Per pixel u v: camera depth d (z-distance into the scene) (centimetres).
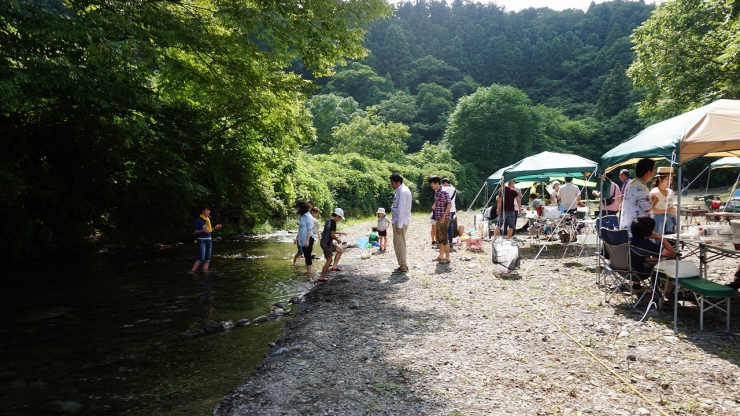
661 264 583
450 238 1299
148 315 657
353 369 439
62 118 1200
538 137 7125
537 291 732
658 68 2402
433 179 1045
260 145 1931
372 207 3603
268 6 1130
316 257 1244
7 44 792
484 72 11006
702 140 500
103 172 1348
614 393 374
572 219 1216
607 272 734
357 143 5512
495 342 502
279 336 565
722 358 432
